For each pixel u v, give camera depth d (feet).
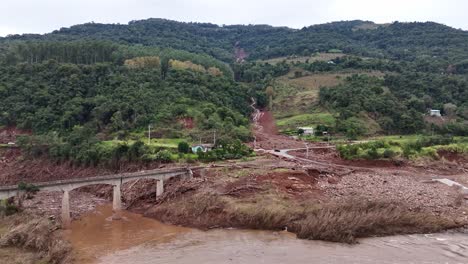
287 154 404.36
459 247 205.67
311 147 442.91
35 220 236.22
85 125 484.74
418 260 188.85
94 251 210.79
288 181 295.89
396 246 207.00
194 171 325.62
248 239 222.48
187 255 201.36
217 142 428.15
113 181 291.38
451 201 271.69
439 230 229.86
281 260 190.90
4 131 512.22
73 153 420.36
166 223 261.85
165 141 436.76
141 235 237.86
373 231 223.92
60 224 255.91
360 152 393.50
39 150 448.65
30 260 184.85
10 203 262.88
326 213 232.53
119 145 393.50
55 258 191.31
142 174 301.43
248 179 298.76
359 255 195.52
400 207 246.27
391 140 453.58
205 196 272.51
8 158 457.27
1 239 203.62
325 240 216.74
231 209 252.42
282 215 239.09
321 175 322.55
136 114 496.23
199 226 249.55
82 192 357.82
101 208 305.32
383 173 346.54
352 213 230.68
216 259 194.59
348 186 300.20
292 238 222.07
